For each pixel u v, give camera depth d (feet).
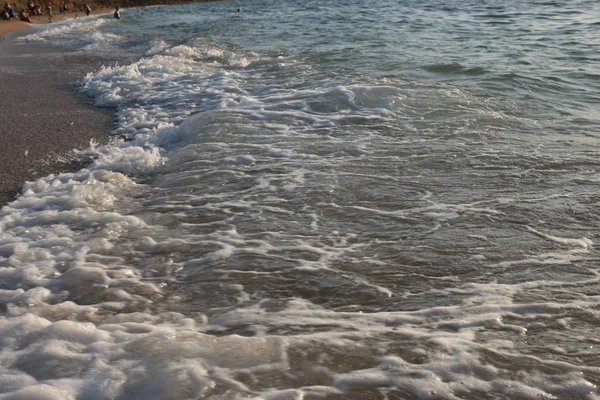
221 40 60.85
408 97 30.14
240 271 14.71
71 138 27.37
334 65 41.57
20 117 31.60
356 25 71.97
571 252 15.08
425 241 15.88
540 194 18.62
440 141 23.98
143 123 29.50
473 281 13.89
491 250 15.30
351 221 17.28
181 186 20.52
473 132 25.02
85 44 71.51
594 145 23.07
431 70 37.88
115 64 51.44
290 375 10.53
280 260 15.16
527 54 44.80
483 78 35.04
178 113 31.24
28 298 13.69
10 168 23.36
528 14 78.89
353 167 21.40
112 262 15.44
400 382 10.31
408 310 12.76
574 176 19.95
